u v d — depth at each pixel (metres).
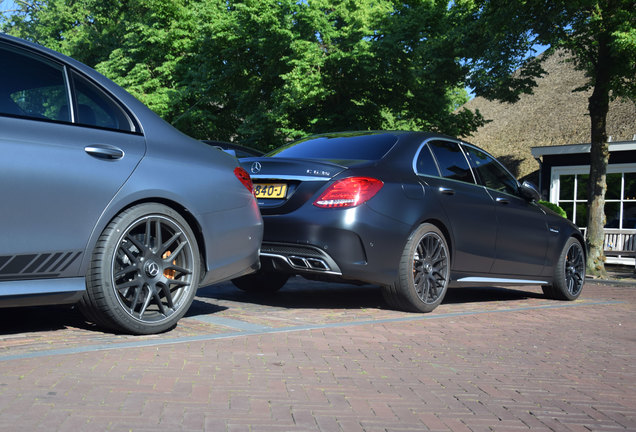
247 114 17.23
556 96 21.31
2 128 3.04
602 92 12.07
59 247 3.20
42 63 3.35
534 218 6.51
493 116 23.00
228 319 4.35
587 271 12.10
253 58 17.16
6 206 3.01
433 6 15.39
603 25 11.12
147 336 3.56
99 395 2.42
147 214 3.52
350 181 4.70
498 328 4.67
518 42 11.91
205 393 2.53
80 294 3.34
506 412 2.58
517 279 6.39
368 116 16.52
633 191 16.05
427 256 5.14
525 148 19.81
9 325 3.70
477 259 5.73
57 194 3.17
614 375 3.39
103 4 25.98
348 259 4.65
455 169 5.69
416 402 2.63
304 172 4.79
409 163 5.20
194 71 19.19
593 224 12.19
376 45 14.95
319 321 4.50
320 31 15.20
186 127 19.89
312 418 2.32
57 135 3.24
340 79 15.68
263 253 4.85
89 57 25.72
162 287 3.63
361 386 2.82
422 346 3.80
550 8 11.32
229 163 4.10
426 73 14.67
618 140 16.33
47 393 2.40
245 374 2.87
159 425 2.13
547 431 2.37
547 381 3.16
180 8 20.36
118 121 3.56
